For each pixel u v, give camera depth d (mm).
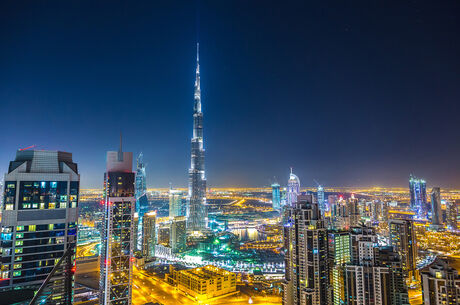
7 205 191625
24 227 192375
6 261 186125
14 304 100062
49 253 195750
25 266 189000
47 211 199500
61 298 97875
